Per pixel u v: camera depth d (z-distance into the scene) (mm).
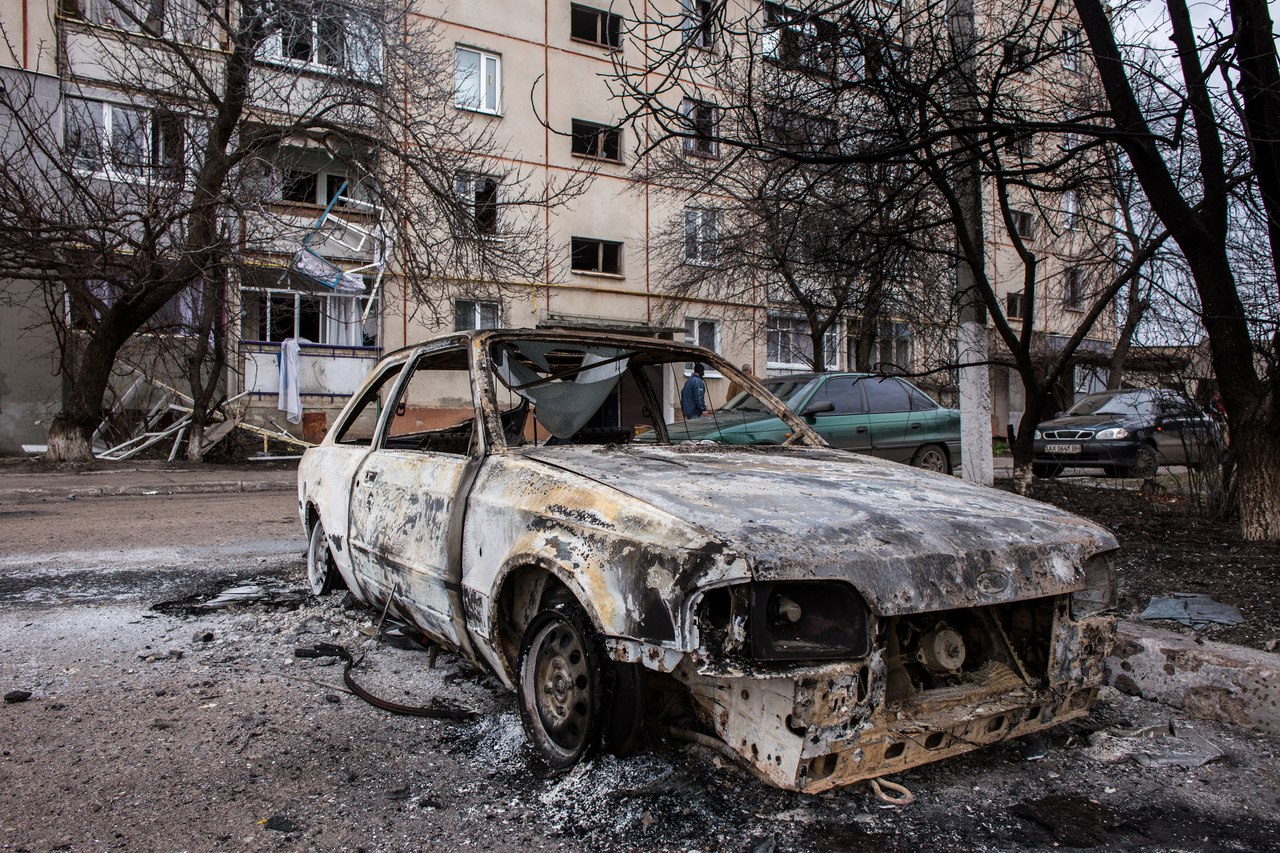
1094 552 2662
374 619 4422
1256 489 5801
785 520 2293
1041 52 5078
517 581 2859
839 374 10094
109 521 8422
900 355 14906
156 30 15367
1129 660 3566
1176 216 5246
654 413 4188
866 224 6453
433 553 3211
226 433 15898
